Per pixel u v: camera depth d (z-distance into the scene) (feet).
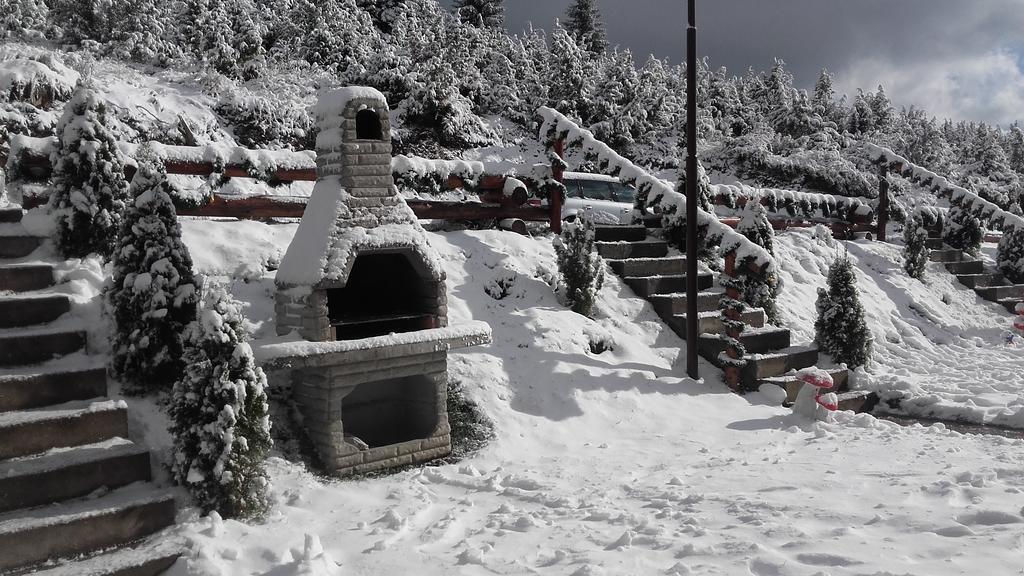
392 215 22.65
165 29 76.28
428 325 23.22
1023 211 91.66
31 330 18.56
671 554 14.47
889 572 12.57
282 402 21.75
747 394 30.50
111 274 21.36
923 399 32.53
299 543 15.55
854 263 52.75
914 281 52.70
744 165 92.17
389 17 117.91
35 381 16.75
